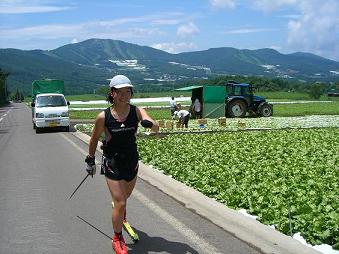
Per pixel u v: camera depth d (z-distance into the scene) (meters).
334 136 21.11
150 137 22.33
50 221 7.83
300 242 6.11
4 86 126.50
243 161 13.53
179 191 9.77
